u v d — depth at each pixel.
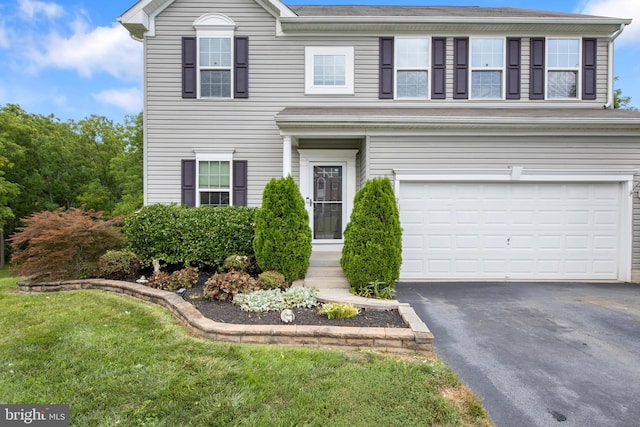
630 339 4.07
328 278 6.30
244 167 8.48
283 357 3.31
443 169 7.07
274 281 5.41
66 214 6.48
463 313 5.00
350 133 7.11
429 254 7.18
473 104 8.63
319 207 8.45
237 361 3.22
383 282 5.55
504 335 4.18
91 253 6.46
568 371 3.30
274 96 8.57
